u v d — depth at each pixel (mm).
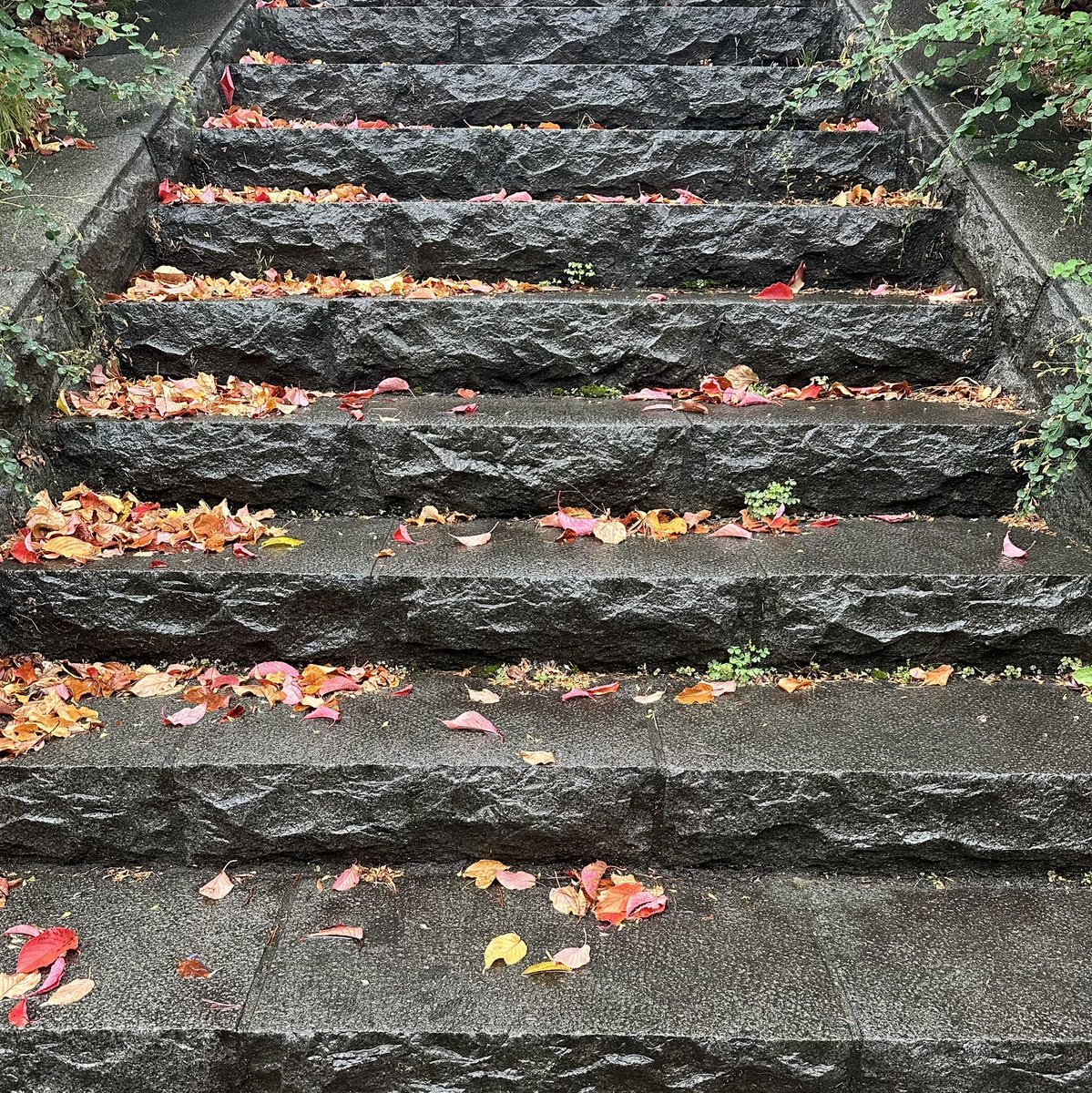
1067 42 3039
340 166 3820
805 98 4090
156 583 2410
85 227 3025
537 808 2078
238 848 2105
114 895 2033
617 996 1783
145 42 4078
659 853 2117
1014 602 2416
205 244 3480
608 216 3465
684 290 3496
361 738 2166
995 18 3016
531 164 3844
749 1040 1711
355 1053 1722
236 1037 1719
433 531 2713
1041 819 2074
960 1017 1747
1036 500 2758
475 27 4547
